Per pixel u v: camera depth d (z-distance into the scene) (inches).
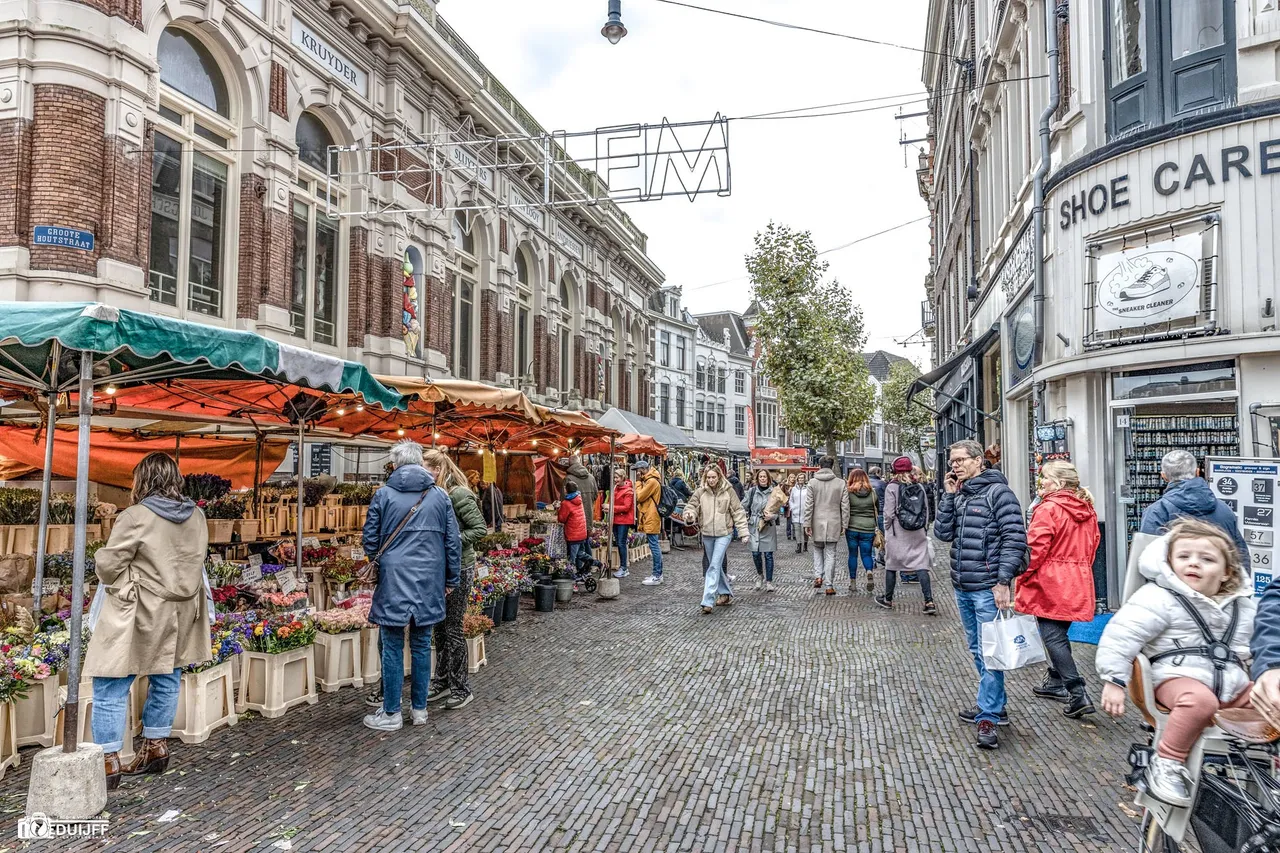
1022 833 148.1
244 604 238.4
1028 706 226.4
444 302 727.7
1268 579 231.8
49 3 398.9
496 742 194.9
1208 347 295.6
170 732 176.1
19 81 395.5
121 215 422.6
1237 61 297.4
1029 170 442.6
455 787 167.5
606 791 166.7
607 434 478.3
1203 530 118.6
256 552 337.7
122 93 424.5
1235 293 294.4
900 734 202.4
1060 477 220.1
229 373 198.7
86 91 409.4
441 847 141.5
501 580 336.8
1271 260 287.4
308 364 204.2
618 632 326.3
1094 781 171.3
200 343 168.9
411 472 208.1
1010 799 162.9
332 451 603.5
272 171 532.7
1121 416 334.3
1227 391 299.6
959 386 709.3
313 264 591.5
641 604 396.2
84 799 148.9
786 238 898.7
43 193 395.2
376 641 246.8
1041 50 422.9
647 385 1409.9
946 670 265.0
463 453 523.8
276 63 535.2
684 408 1770.4
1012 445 495.8
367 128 630.5
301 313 581.6
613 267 1246.9
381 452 641.6
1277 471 231.8
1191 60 308.5
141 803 156.9
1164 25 315.9
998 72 527.5
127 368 187.0
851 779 173.5
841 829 150.2
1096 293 340.2
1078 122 361.7
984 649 189.0
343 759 181.8
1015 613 188.4
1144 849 123.8
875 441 2723.9
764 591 443.2
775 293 900.0
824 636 318.3
